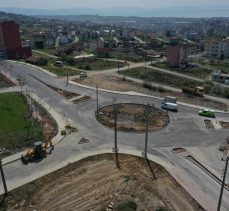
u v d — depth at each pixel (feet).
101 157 157.89
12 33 430.61
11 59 426.10
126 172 144.15
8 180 136.67
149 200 123.85
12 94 257.55
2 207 119.75
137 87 293.02
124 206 119.24
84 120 205.87
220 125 203.10
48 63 406.82
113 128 193.88
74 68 376.27
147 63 431.84
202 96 273.33
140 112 222.89
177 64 421.59
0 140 173.58
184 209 119.65
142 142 175.94
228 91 283.18
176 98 251.60
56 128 191.93
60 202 122.52
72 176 140.46
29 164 150.00
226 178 140.97
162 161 154.92
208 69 413.39
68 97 253.65
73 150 164.76
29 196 126.52
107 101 245.86
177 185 134.92
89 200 123.54
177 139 180.55
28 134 181.88
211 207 121.29
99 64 404.77
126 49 595.06
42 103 237.04
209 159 157.99
